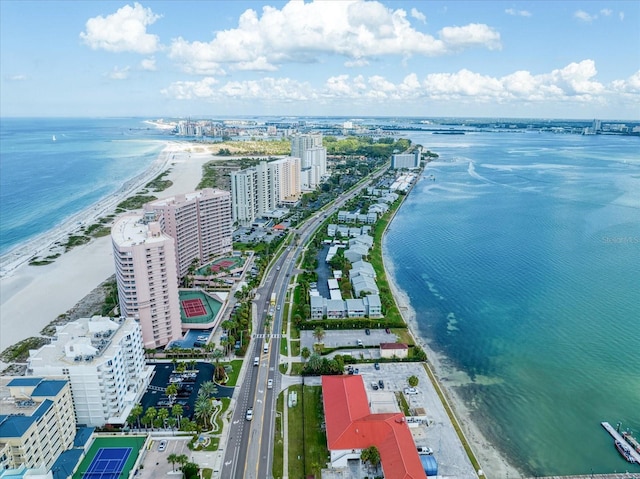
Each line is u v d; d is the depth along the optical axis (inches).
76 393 7175.2
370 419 6943.9
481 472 6525.6
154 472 6358.3
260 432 7199.8
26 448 5654.5
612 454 7062.0
